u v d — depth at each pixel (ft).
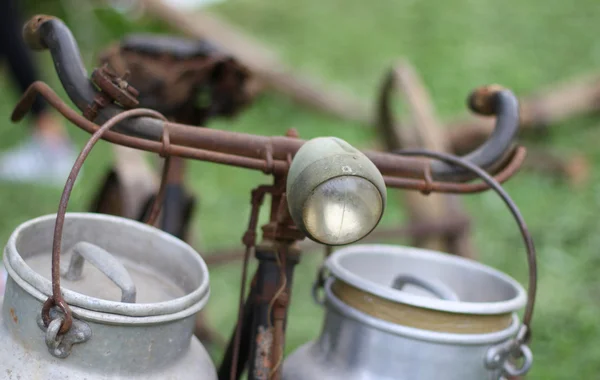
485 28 20.66
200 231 11.47
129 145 3.22
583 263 11.33
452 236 7.70
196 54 5.26
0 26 11.71
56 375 2.88
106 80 3.25
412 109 7.99
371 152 3.62
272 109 16.31
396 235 7.50
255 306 3.60
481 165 3.81
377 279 4.29
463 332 3.43
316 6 22.97
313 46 20.22
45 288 2.87
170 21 17.01
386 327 3.44
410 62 18.93
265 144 3.37
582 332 9.32
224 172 14.15
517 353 3.54
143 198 5.45
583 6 21.98
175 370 3.13
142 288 3.43
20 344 2.96
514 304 3.57
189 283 3.49
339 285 3.71
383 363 3.47
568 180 13.98
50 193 11.97
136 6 17.60
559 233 12.14
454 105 16.62
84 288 3.25
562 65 18.79
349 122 16.28
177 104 5.16
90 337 2.87
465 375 3.46
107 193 5.46
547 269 11.15
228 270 10.57
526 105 15.16
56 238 2.80
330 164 2.76
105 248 3.62
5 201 11.52
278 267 3.57
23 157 12.45
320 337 3.81
